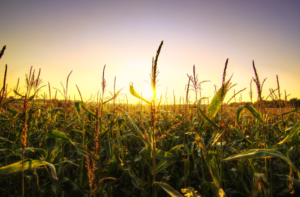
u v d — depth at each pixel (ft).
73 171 11.76
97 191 7.86
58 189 7.40
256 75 6.93
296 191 7.38
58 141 7.82
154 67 5.38
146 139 6.50
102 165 9.72
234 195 8.41
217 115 9.91
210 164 6.69
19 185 8.54
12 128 11.37
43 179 9.44
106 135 8.62
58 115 12.73
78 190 7.93
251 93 9.78
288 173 10.12
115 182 9.91
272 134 14.16
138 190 10.03
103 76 8.10
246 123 10.93
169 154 7.27
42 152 8.65
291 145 7.07
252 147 8.43
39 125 12.64
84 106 8.61
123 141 14.35
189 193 6.43
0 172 5.26
